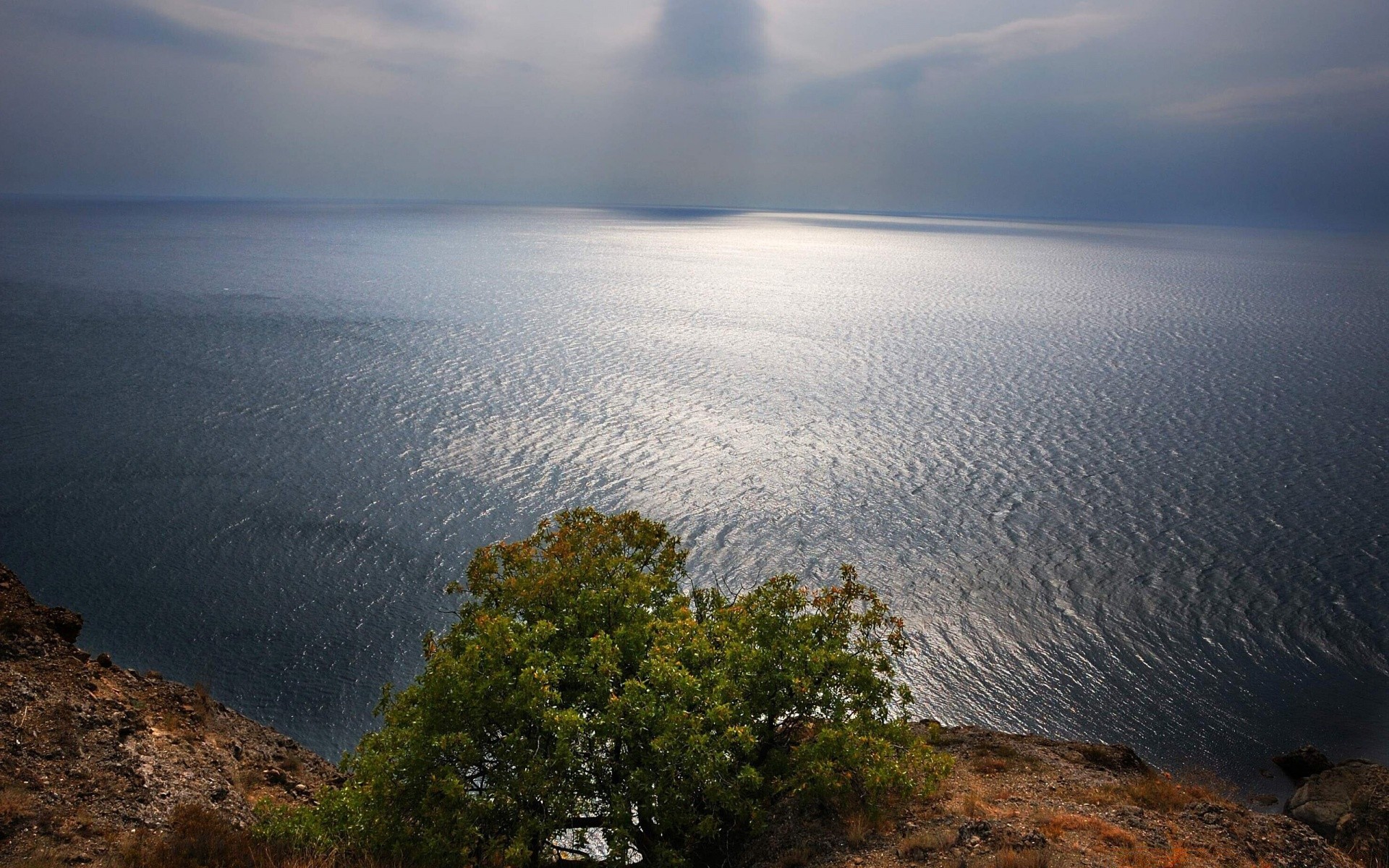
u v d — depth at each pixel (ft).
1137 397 310.04
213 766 56.03
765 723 52.16
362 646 145.89
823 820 50.90
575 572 53.98
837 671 52.06
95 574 166.50
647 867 48.78
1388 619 153.28
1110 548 183.11
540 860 50.75
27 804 41.96
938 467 234.58
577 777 45.78
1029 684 135.23
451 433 255.91
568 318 474.49
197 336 389.39
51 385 296.71
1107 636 148.87
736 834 52.21
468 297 546.67
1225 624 152.46
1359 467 233.76
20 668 57.16
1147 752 118.83
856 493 214.90
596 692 47.78
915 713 127.03
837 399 306.14
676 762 45.57
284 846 44.60
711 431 264.52
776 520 197.16
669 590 57.88
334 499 204.44
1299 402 301.43
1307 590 164.66
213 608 155.84
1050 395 313.94
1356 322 489.26
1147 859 42.86
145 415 265.75
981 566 174.60
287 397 291.38
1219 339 431.43
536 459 234.99
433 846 42.73
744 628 54.24
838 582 167.63
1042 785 59.98
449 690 46.24
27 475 213.05
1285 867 45.65
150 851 41.11
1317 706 129.49
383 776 45.39
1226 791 104.68
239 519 192.34
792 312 520.01
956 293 634.43
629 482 219.20
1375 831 74.38
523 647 47.50
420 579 167.53
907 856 44.21
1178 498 212.64
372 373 328.29
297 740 123.54
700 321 475.31
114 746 50.72
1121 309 547.08
